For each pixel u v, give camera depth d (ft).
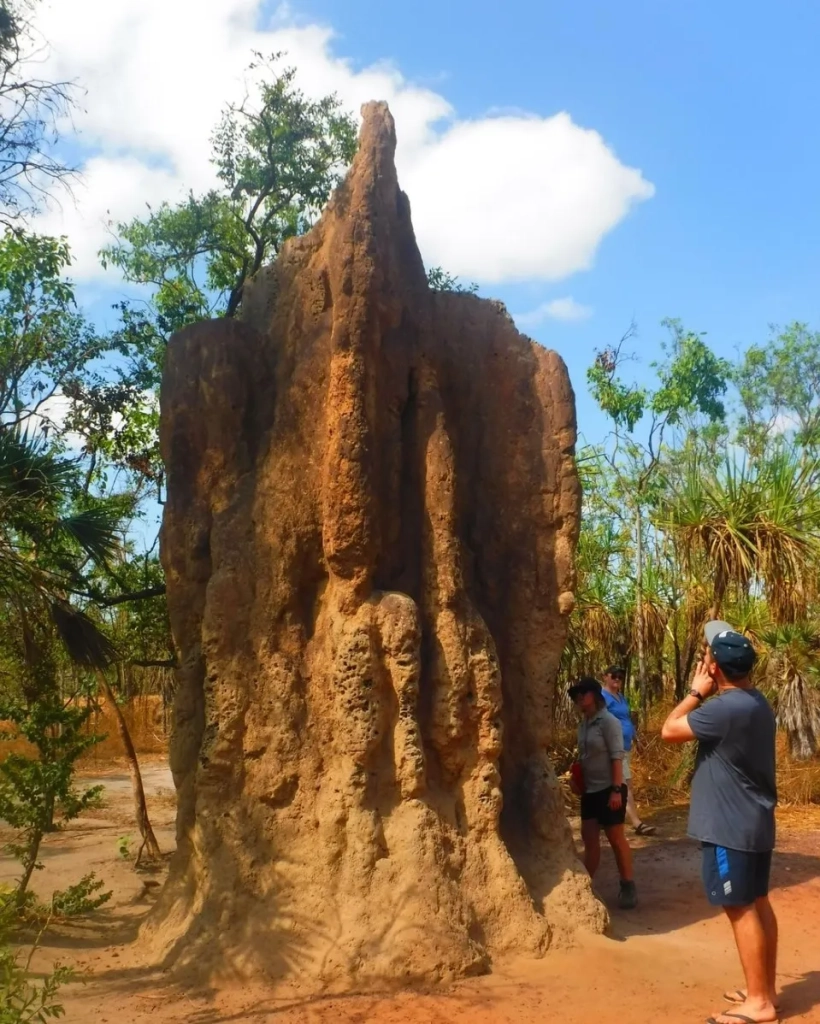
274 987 17.85
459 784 20.89
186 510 22.65
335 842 19.47
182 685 22.41
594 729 25.52
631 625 50.65
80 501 33.50
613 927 22.22
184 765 21.93
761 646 46.14
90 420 38.65
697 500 39.93
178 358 23.20
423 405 22.27
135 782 31.42
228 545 21.39
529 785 22.59
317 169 41.98
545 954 19.53
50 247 35.14
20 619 26.73
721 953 20.76
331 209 23.09
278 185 42.16
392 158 22.49
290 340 22.67
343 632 20.29
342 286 20.66
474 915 19.43
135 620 36.27
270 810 20.13
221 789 20.40
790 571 37.96
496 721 21.15
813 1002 17.60
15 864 30.40
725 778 16.90
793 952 20.90
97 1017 16.63
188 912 20.30
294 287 23.18
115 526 27.37
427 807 19.95
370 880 19.12
